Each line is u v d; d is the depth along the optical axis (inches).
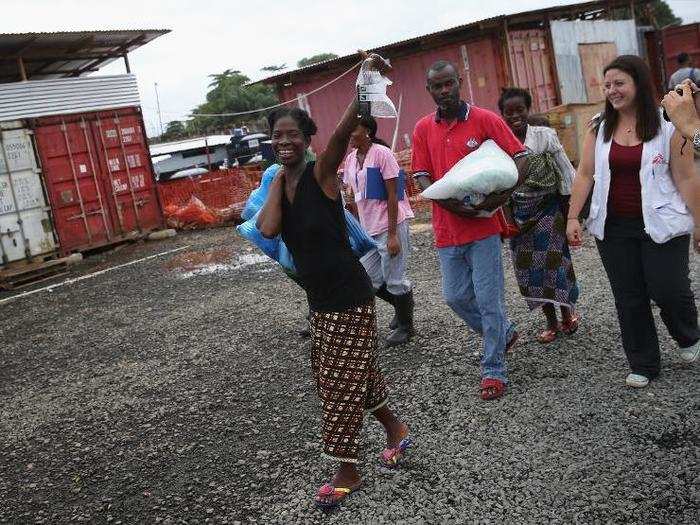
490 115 157.1
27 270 455.5
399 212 198.8
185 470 150.0
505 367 172.7
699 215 141.9
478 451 137.5
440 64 155.2
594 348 180.2
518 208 182.2
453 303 166.9
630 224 147.8
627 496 115.7
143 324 286.8
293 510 128.2
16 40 470.9
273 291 309.3
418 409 160.2
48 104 495.5
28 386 226.5
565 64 639.1
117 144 540.4
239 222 581.9
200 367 217.9
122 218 542.0
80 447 170.4
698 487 115.4
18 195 477.7
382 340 214.1
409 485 129.5
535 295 185.6
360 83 115.1
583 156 156.8
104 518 135.4
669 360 165.6
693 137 110.7
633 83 141.1
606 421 141.2
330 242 120.7
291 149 118.7
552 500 117.8
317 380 128.5
